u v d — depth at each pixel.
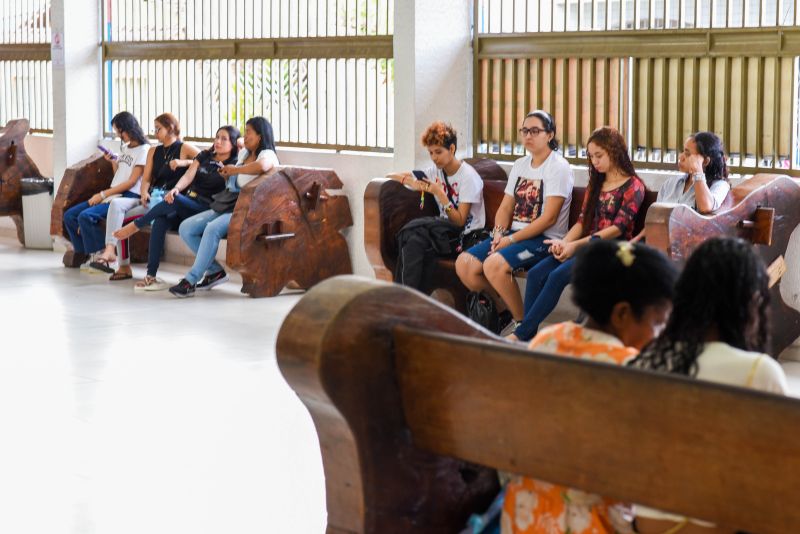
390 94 9.14
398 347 2.90
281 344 2.87
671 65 7.48
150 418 5.71
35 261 11.07
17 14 12.91
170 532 4.25
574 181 7.84
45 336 7.62
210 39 10.59
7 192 11.92
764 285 2.70
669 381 2.38
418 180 7.72
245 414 5.78
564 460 2.61
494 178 8.12
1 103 13.29
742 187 6.62
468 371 2.76
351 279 2.98
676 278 2.86
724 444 2.32
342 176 9.40
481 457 2.80
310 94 9.80
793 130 6.96
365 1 9.28
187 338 7.55
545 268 6.93
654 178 7.43
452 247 7.62
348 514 2.97
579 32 7.88
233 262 8.83
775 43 6.95
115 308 8.62
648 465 2.45
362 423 2.89
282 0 9.96
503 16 8.41
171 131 10.05
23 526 4.32
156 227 9.45
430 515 3.05
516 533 2.91
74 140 11.62
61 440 5.36
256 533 4.24
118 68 11.62
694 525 2.56
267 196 8.89
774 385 2.59
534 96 8.24
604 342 2.84
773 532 2.30
